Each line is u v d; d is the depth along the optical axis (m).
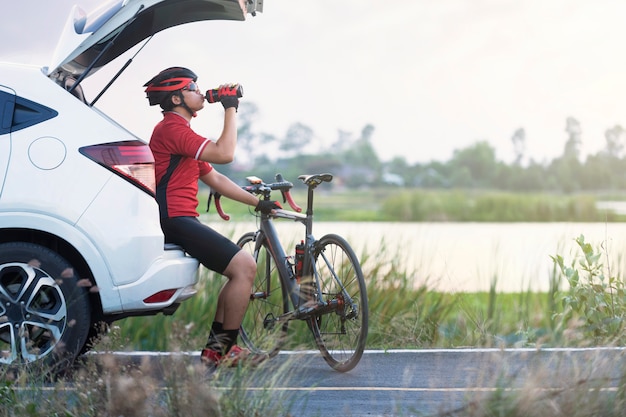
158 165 5.61
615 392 3.56
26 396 3.99
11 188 4.98
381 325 7.02
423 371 5.57
